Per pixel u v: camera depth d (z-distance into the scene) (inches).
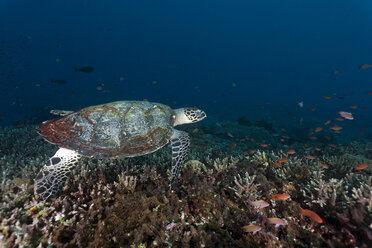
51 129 33.0
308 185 32.9
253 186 33.2
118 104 36.5
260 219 27.2
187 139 39.5
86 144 32.1
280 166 40.4
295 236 26.1
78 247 23.6
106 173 37.6
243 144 98.8
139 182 35.8
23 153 52.4
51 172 31.1
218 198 31.2
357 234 24.3
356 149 74.9
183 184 36.0
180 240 25.5
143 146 34.0
